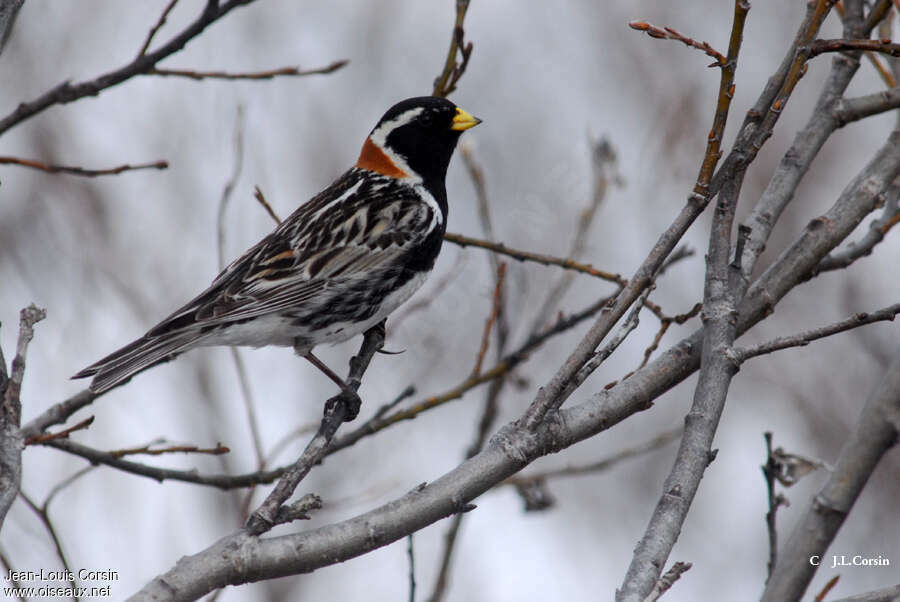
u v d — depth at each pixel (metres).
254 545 6.43
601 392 7.56
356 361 10.09
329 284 10.42
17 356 6.23
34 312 6.38
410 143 11.30
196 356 16.17
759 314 7.79
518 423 7.16
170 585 6.14
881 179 8.09
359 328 10.63
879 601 6.27
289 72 9.69
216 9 9.21
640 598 6.00
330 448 10.66
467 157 11.98
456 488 6.89
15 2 7.27
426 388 15.80
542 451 7.20
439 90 10.81
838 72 8.58
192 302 10.30
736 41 6.57
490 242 10.84
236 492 15.26
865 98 8.43
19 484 6.02
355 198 11.03
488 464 6.99
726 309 7.12
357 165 11.70
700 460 6.64
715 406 6.83
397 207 10.88
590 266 10.33
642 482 16.16
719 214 7.34
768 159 17.97
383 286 10.66
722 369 6.93
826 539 6.57
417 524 6.79
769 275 7.92
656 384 7.60
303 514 6.69
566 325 11.17
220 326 10.06
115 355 9.48
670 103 18.42
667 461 16.31
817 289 17.11
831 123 8.42
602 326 7.00
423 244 10.82
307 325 10.41
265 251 10.65
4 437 6.09
